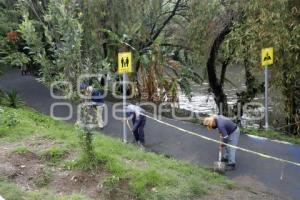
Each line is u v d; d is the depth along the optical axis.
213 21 15.82
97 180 8.07
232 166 9.48
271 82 13.43
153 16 17.38
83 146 8.54
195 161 9.98
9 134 10.39
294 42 12.25
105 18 16.89
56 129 11.50
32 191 7.65
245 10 13.42
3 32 17.19
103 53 16.94
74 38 8.64
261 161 9.86
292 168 9.45
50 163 8.75
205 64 16.73
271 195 8.30
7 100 14.58
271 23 12.38
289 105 13.36
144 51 16.94
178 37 17.84
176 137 11.62
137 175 8.16
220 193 8.20
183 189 7.98
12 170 8.28
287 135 12.41
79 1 15.30
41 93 16.70
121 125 12.64
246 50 13.66
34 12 14.99
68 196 7.46
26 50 18.48
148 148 10.88
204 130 12.20
